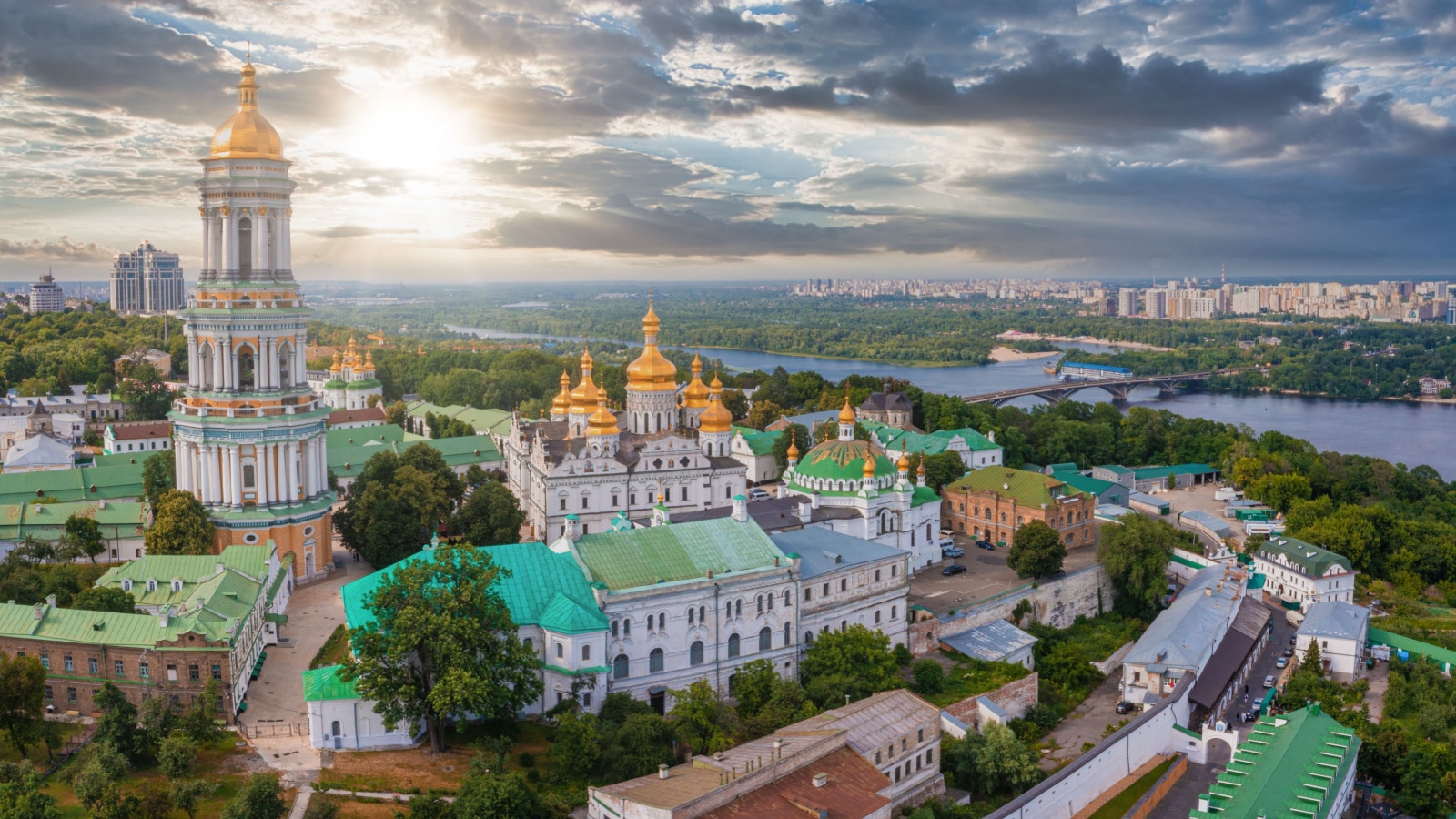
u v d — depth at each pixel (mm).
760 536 169000
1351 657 192375
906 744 136250
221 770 127000
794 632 166000
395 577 138125
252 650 155000
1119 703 176375
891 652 179250
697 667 156000
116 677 140500
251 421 193000
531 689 136625
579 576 151125
